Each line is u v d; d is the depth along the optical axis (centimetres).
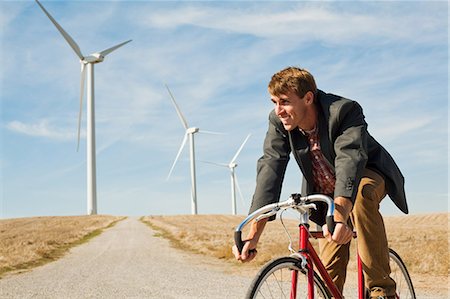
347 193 316
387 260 352
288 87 337
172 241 3994
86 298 965
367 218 345
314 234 365
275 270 300
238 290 1026
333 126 339
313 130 355
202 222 8475
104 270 1689
